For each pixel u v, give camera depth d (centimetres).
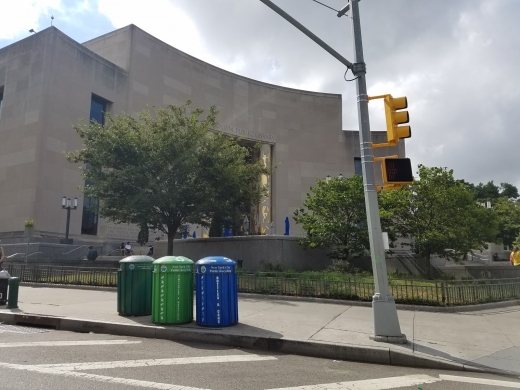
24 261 2244
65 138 3059
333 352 701
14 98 3123
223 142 1886
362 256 1927
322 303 1218
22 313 974
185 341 788
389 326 746
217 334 776
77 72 3180
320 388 507
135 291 947
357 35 876
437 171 1859
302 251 2012
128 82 3525
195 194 1702
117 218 1827
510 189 6097
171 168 1692
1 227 2911
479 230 1873
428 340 777
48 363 588
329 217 1880
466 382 561
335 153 4644
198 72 4091
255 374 564
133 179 1670
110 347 714
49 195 2897
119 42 3659
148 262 977
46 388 469
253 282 1365
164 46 3862
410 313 1092
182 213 1820
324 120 4694
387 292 769
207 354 682
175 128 1811
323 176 4538
